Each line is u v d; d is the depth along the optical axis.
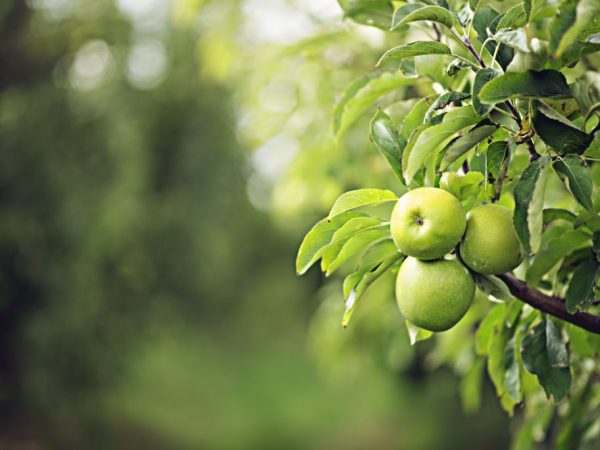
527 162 1.13
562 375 1.10
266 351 9.33
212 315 7.38
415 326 1.09
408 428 5.59
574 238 1.10
